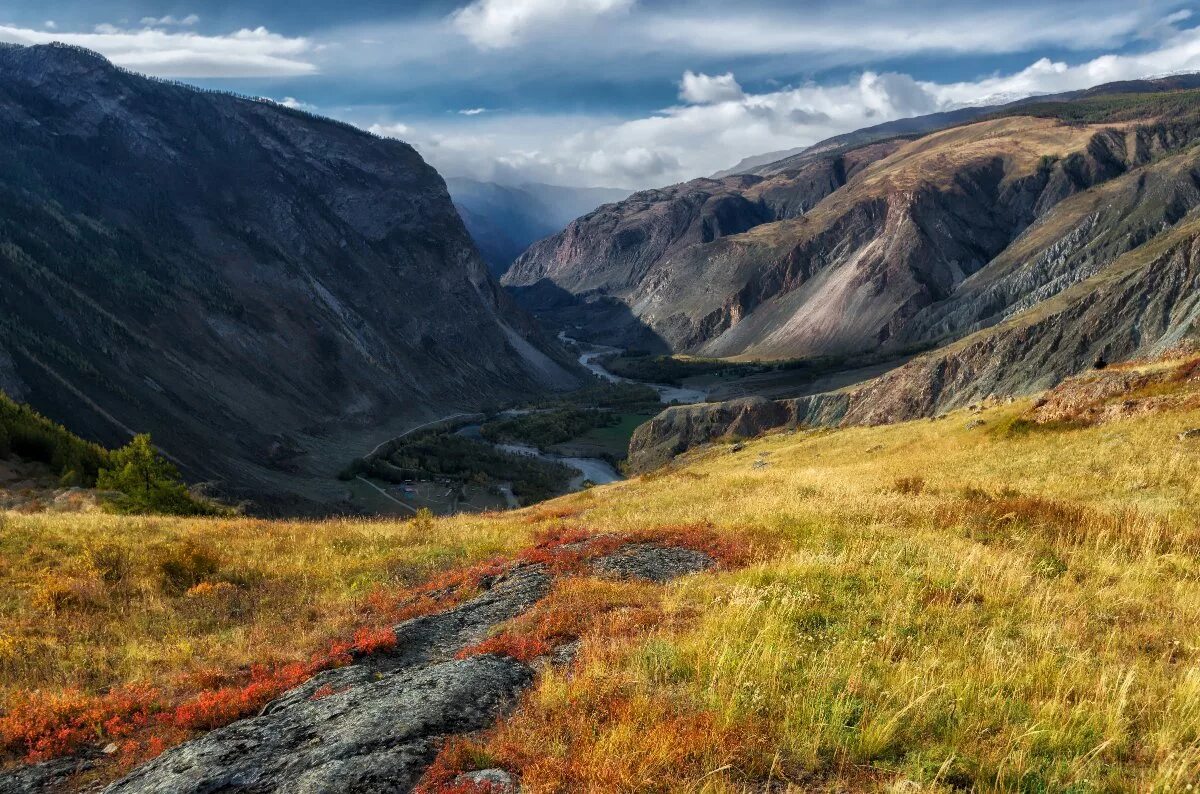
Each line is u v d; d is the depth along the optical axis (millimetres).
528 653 9922
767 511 20875
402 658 11266
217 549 22250
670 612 10828
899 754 6418
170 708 10609
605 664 8602
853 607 10375
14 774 8703
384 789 6383
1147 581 11414
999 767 5875
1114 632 9055
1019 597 10703
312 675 10859
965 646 8672
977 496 19828
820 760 6258
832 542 15102
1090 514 15867
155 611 16547
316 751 7227
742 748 6363
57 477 50781
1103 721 6688
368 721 7742
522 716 7578
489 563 18047
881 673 7898
